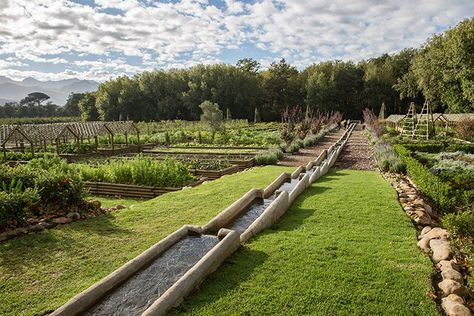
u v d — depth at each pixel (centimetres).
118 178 1113
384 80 5969
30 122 5684
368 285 379
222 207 747
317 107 6100
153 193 1017
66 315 332
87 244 543
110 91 5988
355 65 6506
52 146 2452
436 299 360
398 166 1205
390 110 6066
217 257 420
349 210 672
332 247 482
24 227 603
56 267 467
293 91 6462
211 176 1273
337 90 6181
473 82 2920
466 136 2361
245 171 1332
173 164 1212
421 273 405
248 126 4588
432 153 1781
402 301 350
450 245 475
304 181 869
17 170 754
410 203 731
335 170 1271
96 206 754
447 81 3272
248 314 330
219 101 5878
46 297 394
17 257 496
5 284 422
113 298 380
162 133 3353
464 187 925
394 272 408
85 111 6525
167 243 500
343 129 4353
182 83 6112
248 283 384
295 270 413
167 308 329
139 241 555
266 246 485
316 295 360
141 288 401
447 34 3222
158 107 5850
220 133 2995
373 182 980
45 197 697
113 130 2403
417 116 2753
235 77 6012
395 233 544
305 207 699
